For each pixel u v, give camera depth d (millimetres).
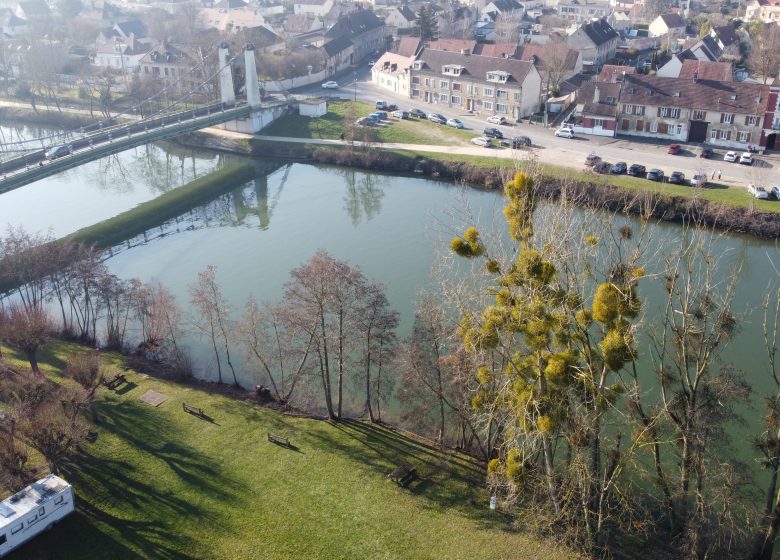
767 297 61125
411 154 132625
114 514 52500
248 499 54125
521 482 48938
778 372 70062
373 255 98500
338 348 64125
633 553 48875
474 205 113062
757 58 167250
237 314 84812
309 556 48938
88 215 117750
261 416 64688
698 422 49188
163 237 110250
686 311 47906
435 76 161000
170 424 62906
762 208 102438
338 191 125375
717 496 49375
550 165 119875
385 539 50125
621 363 45781
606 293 45062
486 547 49000
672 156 125250
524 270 45062
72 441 55969
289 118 157500
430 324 59281
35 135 160750
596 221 70562
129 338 80062
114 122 158125
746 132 128625
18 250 82312
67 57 198375
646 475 51969
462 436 61156
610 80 149125
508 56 169125
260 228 111500
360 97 170875
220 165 142250
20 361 72188
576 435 46688
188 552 49250
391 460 58406
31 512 49562
